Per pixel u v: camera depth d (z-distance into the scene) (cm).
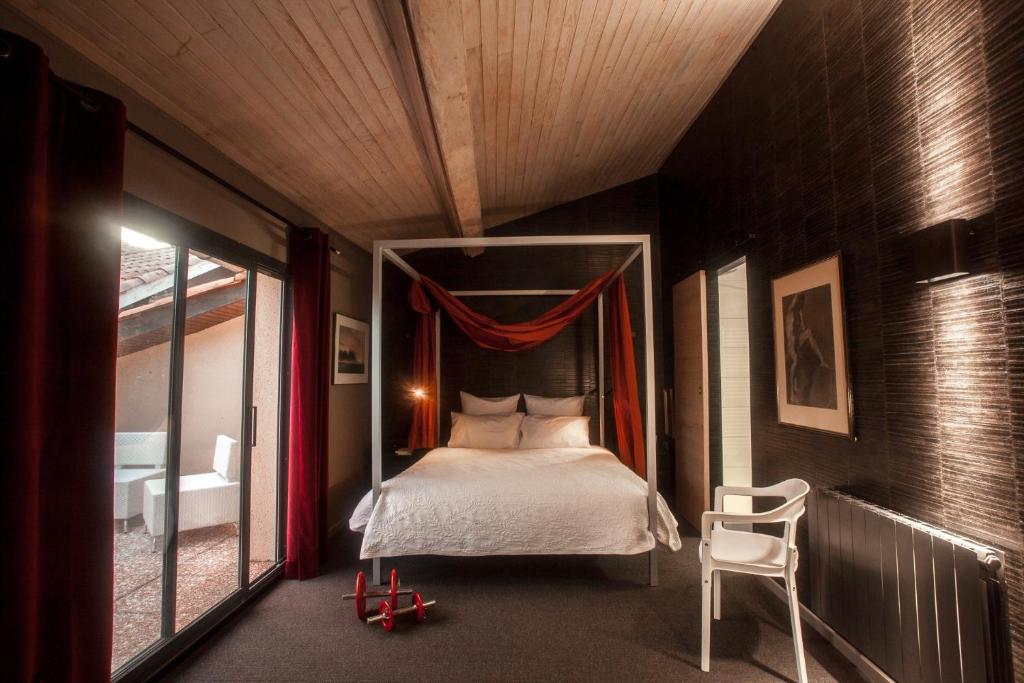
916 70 177
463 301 516
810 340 243
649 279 296
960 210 158
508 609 264
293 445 313
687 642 229
